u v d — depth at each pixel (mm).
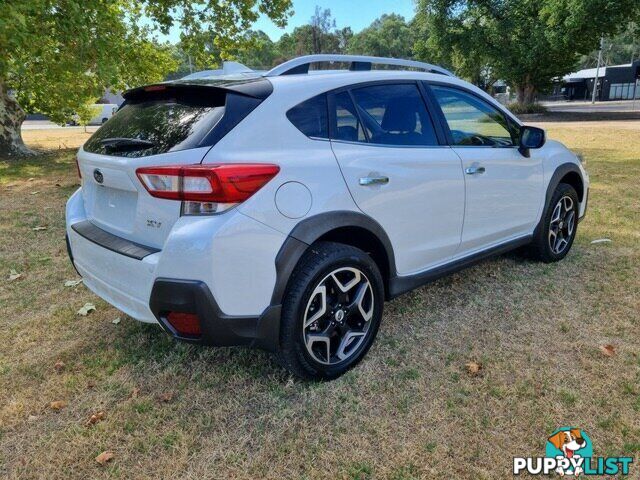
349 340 2676
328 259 2438
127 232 2455
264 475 2004
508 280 3889
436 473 1991
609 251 4477
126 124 2689
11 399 2498
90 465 2070
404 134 2941
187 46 11734
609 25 24688
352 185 2541
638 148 11422
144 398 2490
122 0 11367
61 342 3055
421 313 3375
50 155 11930
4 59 7750
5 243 4938
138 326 3242
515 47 27938
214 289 2125
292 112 2449
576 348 2881
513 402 2410
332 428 2266
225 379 2643
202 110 2385
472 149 3318
